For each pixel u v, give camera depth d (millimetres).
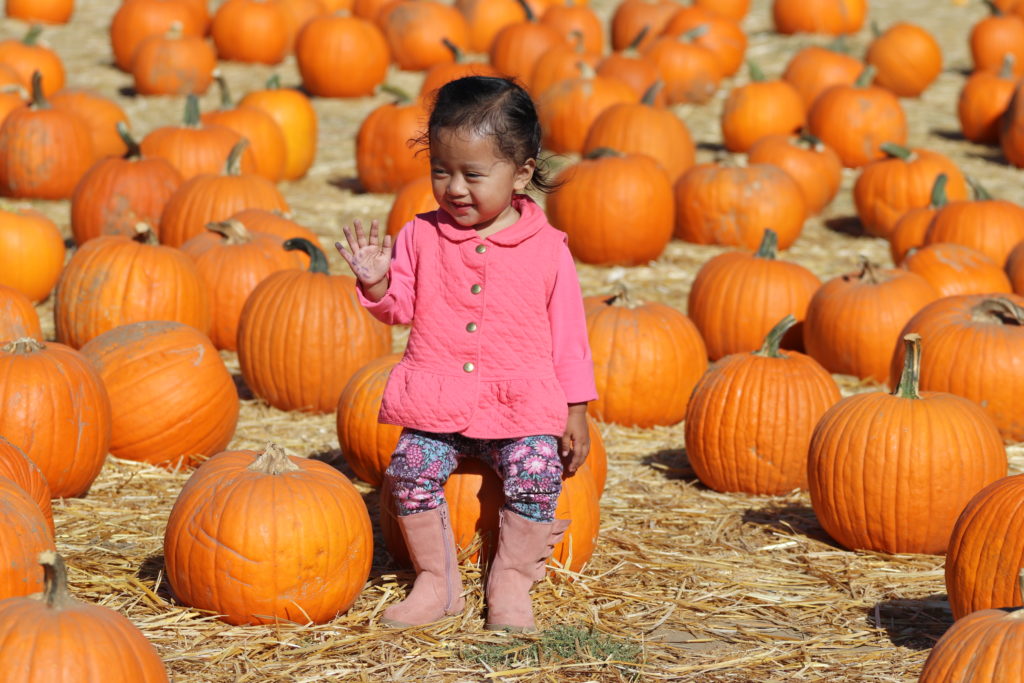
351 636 4609
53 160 12336
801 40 20547
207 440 6555
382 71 17625
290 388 7621
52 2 21359
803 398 6449
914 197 12109
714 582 5371
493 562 4781
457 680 4301
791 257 11672
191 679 4266
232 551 4582
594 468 5668
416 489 4637
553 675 4352
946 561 4746
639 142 12820
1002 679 3557
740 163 11992
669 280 10789
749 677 4430
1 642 3490
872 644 4777
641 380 7582
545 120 14594
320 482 4797
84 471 5941
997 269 9234
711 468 6551
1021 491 4570
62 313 8008
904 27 18375
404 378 4590
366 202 13102
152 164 10641
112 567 5211
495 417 4523
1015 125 14828
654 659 4543
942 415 5676
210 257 8742
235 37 18609
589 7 24234
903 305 8422
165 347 6523
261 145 13008
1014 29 18875
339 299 7656
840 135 14672
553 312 4617
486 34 19859
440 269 4570
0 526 4227
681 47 17406
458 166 4262
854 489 5684
